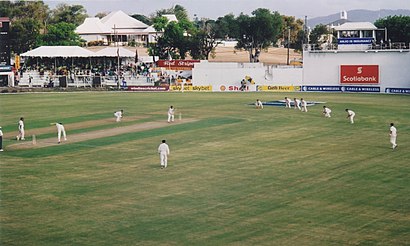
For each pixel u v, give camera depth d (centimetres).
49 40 19375
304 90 12875
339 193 3975
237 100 10731
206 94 12312
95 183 4328
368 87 12344
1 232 3203
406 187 4128
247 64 14050
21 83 14112
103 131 6950
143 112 8856
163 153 4853
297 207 3647
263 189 4106
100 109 9331
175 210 3609
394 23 16000
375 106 9419
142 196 3947
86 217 3475
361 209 3594
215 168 4816
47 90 13175
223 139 6272
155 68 15150
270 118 8000
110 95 12162
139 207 3681
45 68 15725
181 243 3016
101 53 14762
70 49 14775
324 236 3106
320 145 5866
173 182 4341
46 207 3694
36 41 19200
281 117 8100
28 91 13100
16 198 3912
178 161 5119
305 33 18288
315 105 9619
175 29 18212
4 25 14050
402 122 7500
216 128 7100
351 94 11931
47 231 3222
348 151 5519
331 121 7656
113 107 9612
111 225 3322
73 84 13912
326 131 6800
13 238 3109
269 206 3678
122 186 4228
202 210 3606
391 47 12356
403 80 12019
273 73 13000
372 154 5366
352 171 4659
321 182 4294
